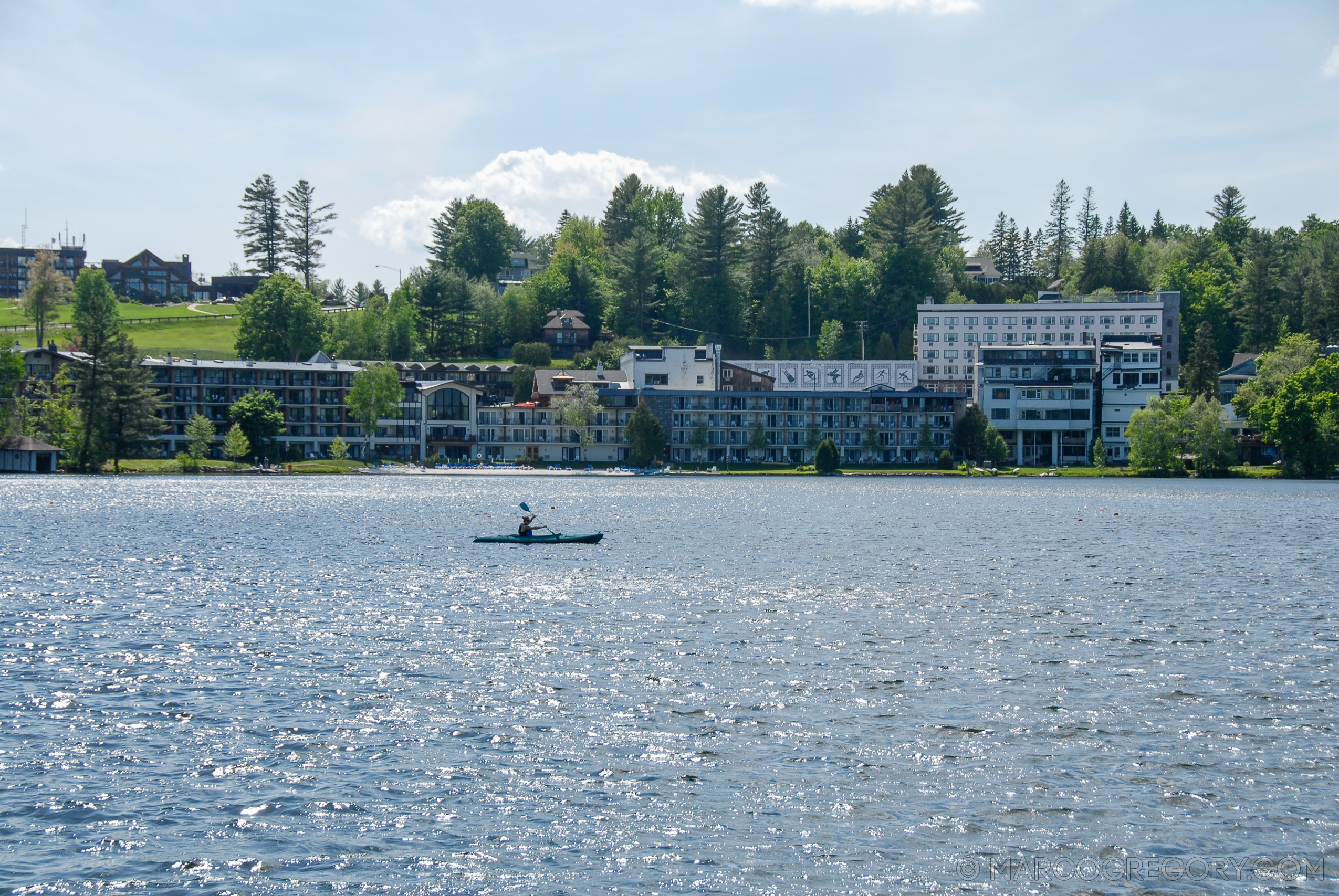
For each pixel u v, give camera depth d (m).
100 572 77.06
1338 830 29.81
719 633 55.47
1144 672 46.84
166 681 44.44
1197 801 31.73
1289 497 176.75
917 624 58.31
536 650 50.91
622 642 52.91
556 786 32.66
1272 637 54.81
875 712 40.31
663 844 28.84
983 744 36.59
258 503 150.25
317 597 66.69
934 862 27.92
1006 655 50.28
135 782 32.72
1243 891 26.61
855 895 26.31
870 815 30.72
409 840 29.02
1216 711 40.69
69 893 26.12
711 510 144.62
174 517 124.88
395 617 59.69
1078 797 32.03
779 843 28.94
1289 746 36.50
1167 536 109.38
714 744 36.41
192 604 63.59
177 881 26.75
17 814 30.34
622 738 37.03
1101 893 26.50
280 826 29.75
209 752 35.44
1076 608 63.94
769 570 81.56
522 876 27.12
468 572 79.00
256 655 49.56
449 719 39.19
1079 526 121.62
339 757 35.03
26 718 39.00
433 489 192.00
